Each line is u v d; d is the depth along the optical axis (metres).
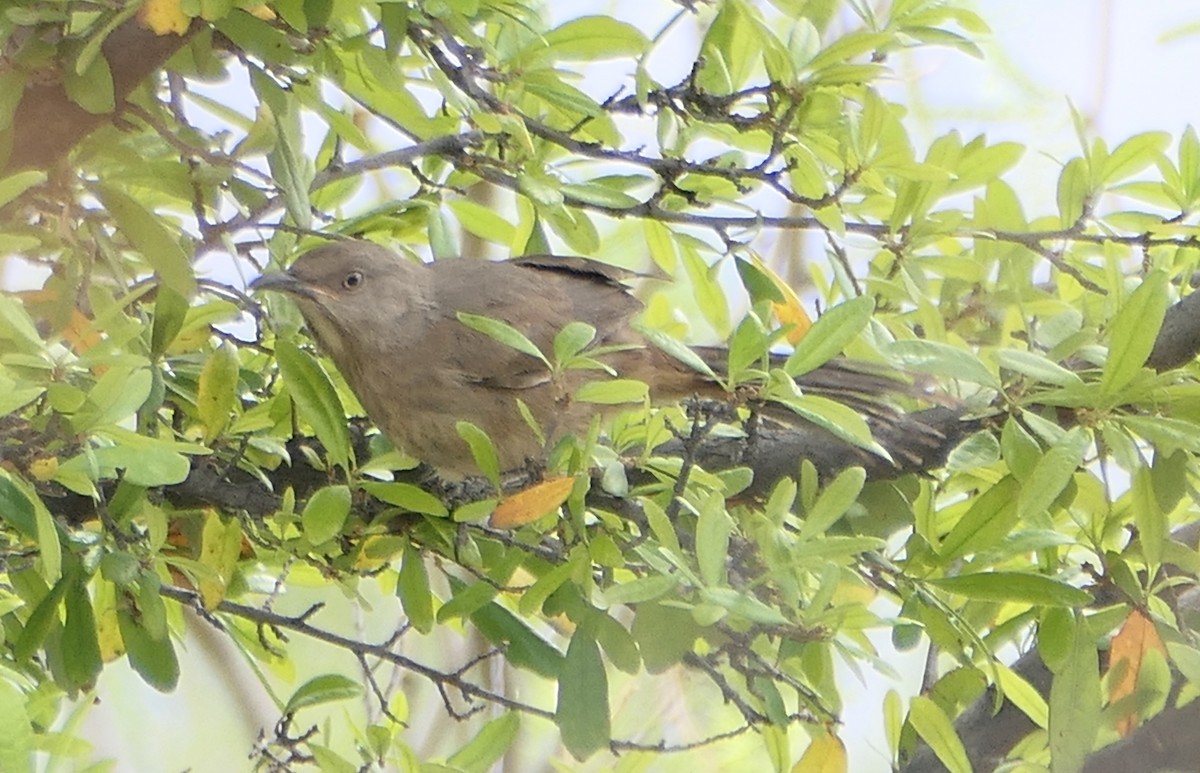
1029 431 6.94
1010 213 8.56
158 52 6.42
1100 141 8.33
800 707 7.91
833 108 7.86
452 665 11.76
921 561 6.84
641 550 6.23
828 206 7.93
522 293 9.27
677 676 11.16
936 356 6.57
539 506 6.38
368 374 9.15
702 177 8.75
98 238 6.82
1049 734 6.64
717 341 12.04
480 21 7.67
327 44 7.07
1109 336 7.04
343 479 7.32
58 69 6.30
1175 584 7.42
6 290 6.79
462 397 9.07
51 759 7.23
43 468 5.81
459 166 7.91
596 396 6.58
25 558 6.90
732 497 7.53
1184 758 7.39
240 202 7.57
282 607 12.65
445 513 6.89
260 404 7.55
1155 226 8.20
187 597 7.08
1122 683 6.79
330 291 9.02
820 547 6.12
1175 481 6.75
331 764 6.83
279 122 7.32
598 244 8.41
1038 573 6.96
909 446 7.25
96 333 6.58
